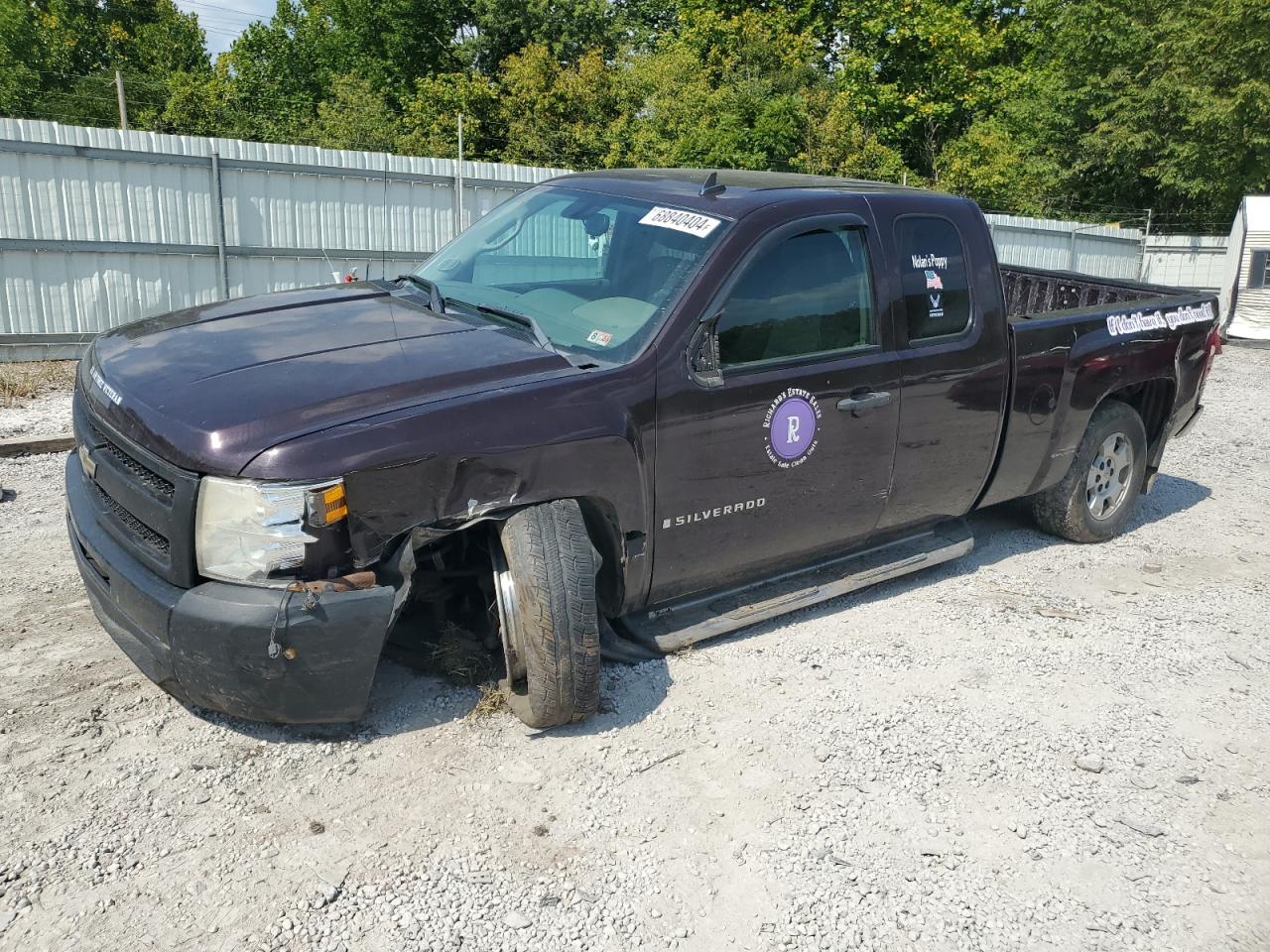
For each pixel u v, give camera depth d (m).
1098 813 3.34
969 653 4.39
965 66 31.44
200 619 2.89
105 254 11.07
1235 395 11.24
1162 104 26.98
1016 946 2.75
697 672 4.05
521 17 36.56
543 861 2.93
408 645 3.83
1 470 6.29
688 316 3.68
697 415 3.67
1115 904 2.93
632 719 3.67
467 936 2.63
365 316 3.87
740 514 3.92
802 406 3.96
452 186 13.70
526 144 29.19
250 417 2.99
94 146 10.80
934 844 3.13
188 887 2.72
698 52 31.56
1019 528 6.07
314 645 2.91
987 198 29.56
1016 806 3.34
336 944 2.57
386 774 3.26
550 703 3.34
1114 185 29.56
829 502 4.21
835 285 4.13
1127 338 5.40
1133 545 5.93
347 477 2.96
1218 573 5.57
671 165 25.77
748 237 3.87
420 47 38.34
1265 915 2.93
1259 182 26.20
